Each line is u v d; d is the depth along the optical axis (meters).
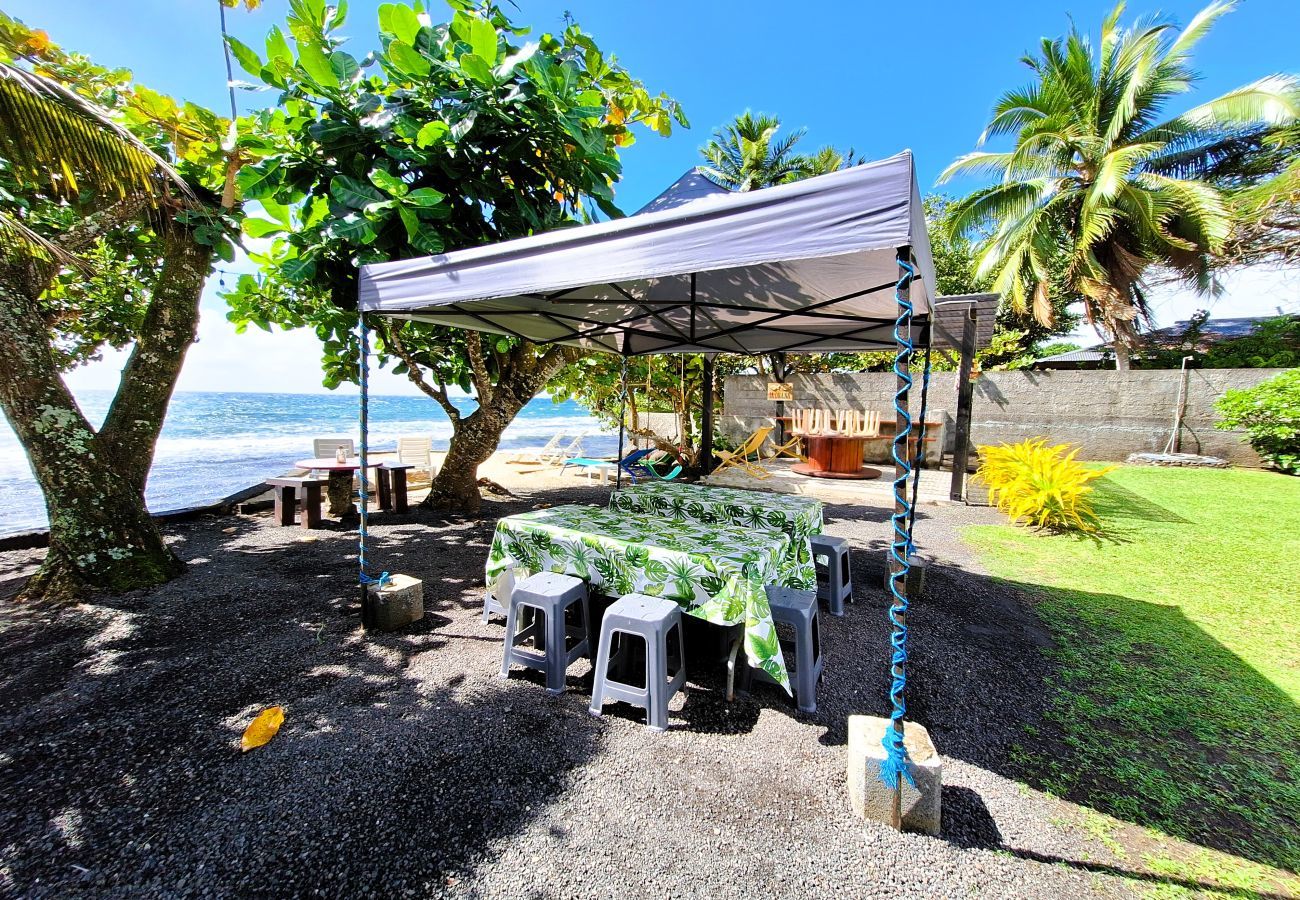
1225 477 7.53
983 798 1.79
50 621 3.07
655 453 10.55
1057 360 13.96
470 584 3.80
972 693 2.45
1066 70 10.91
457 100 3.41
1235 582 3.84
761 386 10.94
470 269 2.41
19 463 9.62
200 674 2.52
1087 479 5.26
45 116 2.89
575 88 3.56
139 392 3.92
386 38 3.46
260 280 5.37
